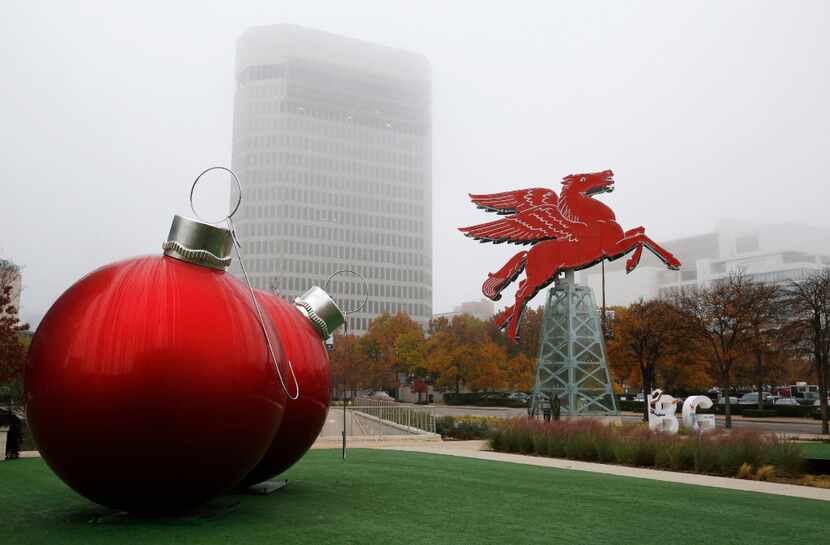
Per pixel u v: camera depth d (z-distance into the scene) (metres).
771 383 64.25
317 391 9.91
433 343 80.31
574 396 31.80
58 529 7.53
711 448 16.84
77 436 7.12
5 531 7.42
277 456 9.78
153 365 7.10
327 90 150.50
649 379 44.62
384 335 92.56
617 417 31.70
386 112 156.75
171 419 7.14
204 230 7.91
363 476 13.26
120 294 7.39
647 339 45.12
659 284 162.38
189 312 7.43
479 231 33.38
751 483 14.45
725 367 41.00
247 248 141.62
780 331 38.56
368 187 152.62
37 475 12.50
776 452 16.53
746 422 44.28
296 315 10.27
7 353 20.52
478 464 16.59
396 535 7.66
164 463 7.29
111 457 7.18
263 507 9.34
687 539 8.06
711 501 11.30
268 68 147.62
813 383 82.25
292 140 146.25
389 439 27.77
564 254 32.31
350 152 152.00
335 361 84.25
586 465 17.59
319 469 14.55
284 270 140.88
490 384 71.44
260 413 7.77
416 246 156.12
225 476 7.75
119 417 7.04
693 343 43.78
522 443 21.41
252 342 7.75
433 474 13.98
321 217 146.38
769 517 9.80
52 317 7.55
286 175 144.62
